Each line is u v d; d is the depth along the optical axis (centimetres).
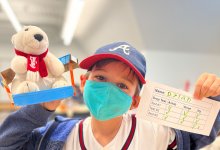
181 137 89
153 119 82
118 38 421
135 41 376
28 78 70
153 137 89
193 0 281
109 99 78
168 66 388
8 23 618
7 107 421
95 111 79
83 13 450
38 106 77
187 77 394
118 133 87
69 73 79
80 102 337
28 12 536
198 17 309
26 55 72
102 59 82
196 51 389
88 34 581
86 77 87
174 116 82
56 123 90
